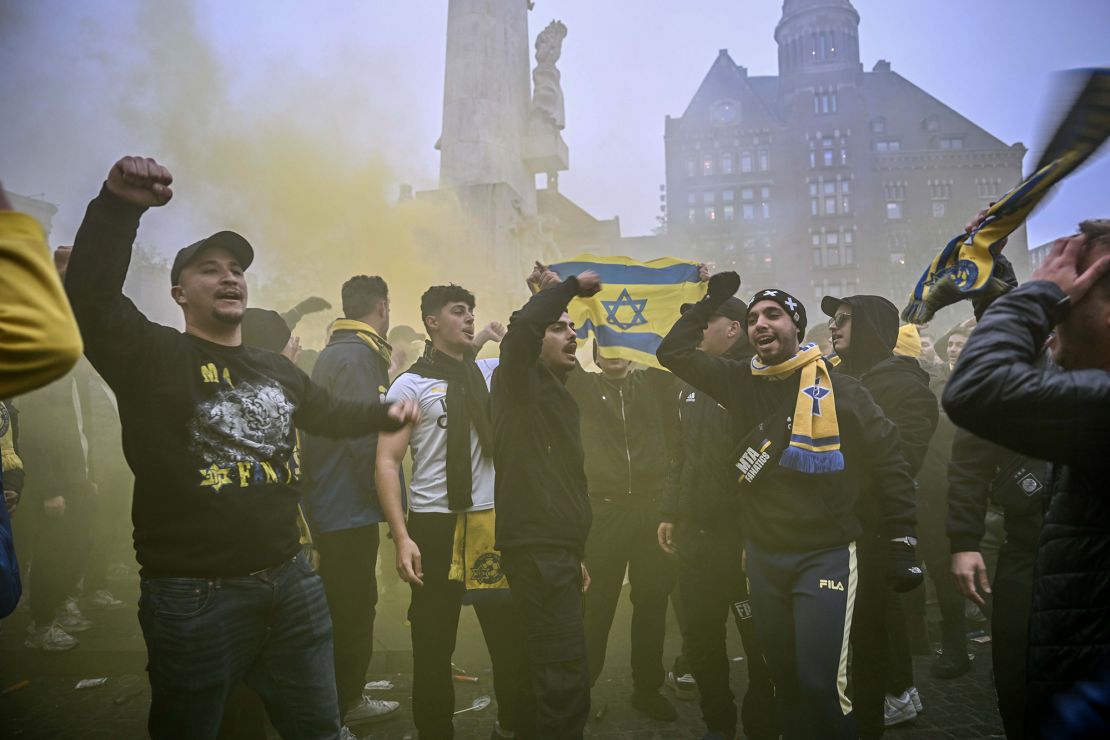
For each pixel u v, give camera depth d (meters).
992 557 4.14
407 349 6.38
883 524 2.83
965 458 2.71
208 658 2.08
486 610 3.29
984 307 2.14
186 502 2.10
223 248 2.30
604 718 3.83
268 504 2.21
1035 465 2.54
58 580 4.79
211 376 2.21
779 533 2.76
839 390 2.87
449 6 14.05
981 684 4.21
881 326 3.88
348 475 3.52
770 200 83.94
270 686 2.27
